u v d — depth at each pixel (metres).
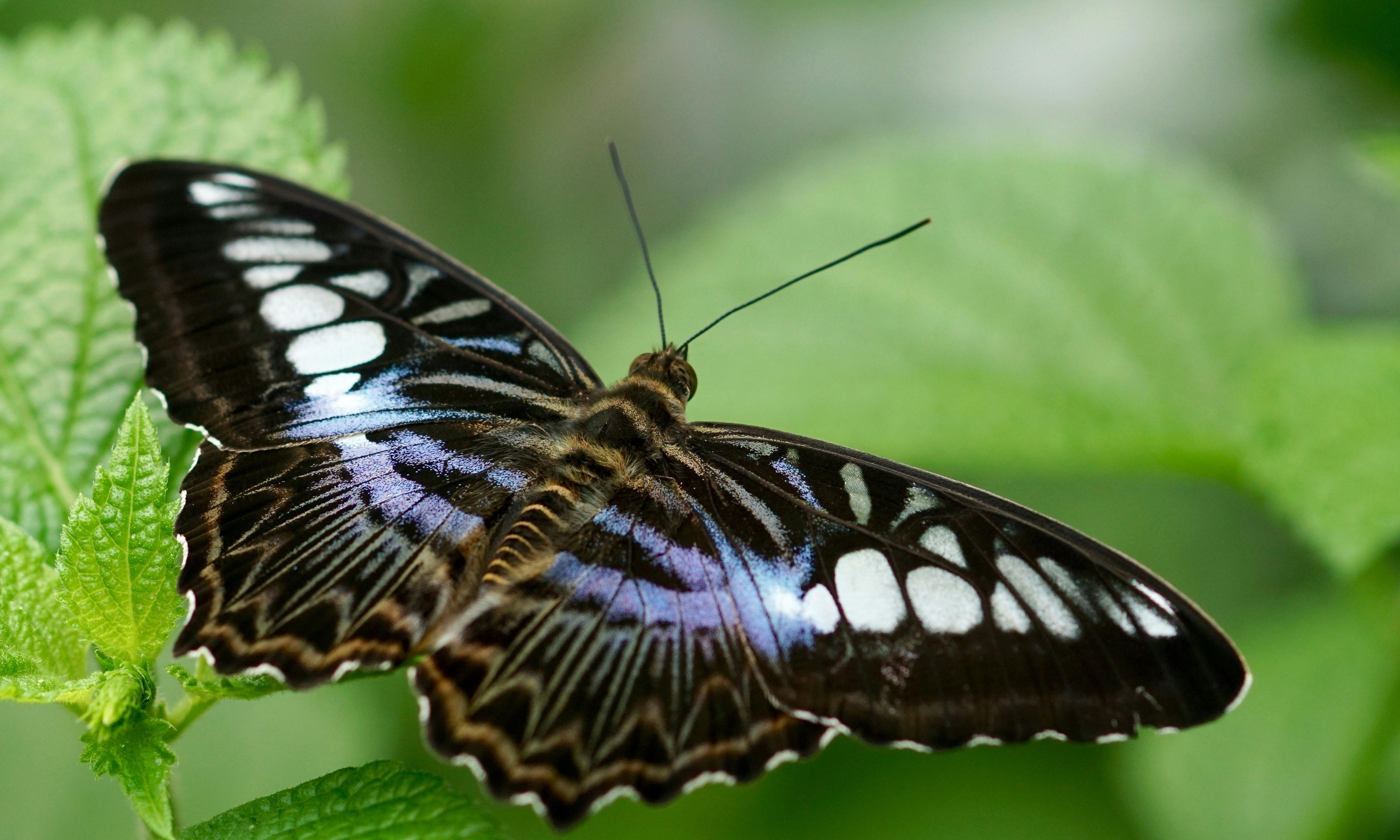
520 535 0.62
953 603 0.62
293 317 0.63
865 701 0.62
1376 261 0.73
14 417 0.62
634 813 0.70
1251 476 0.67
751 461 0.63
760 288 0.70
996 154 0.70
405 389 0.63
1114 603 0.61
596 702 0.61
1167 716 0.61
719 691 0.62
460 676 0.61
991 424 0.68
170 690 0.66
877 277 0.69
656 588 0.62
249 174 0.63
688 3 0.81
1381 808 0.67
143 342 0.62
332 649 0.61
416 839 0.60
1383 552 0.67
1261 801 0.68
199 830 0.60
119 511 0.60
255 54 0.64
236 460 0.62
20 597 0.61
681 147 0.81
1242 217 0.69
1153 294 0.69
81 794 0.67
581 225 0.79
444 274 0.63
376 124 0.74
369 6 0.73
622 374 0.69
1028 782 0.70
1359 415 0.66
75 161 0.64
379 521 0.62
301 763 0.67
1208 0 0.77
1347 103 0.74
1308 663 0.69
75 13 0.71
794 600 0.62
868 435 0.68
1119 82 0.79
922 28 0.81
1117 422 0.68
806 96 0.82
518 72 0.76
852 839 0.70
